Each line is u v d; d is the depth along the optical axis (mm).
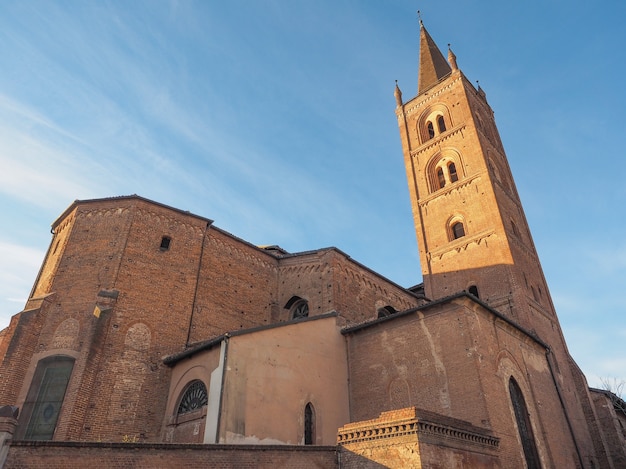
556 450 24125
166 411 22391
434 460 14453
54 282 24422
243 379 19938
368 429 15664
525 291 34594
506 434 20047
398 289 35531
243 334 20922
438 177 45469
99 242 25641
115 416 21188
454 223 41406
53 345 22266
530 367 26203
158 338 24094
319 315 25578
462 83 46938
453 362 21453
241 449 14438
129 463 12688
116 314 23328
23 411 20531
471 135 43250
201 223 29266
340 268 30656
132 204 26859
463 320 21922
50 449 11969
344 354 25781
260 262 32031
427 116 49688
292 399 21469
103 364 21875
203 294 27281
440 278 39125
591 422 30797
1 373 20672
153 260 26031
